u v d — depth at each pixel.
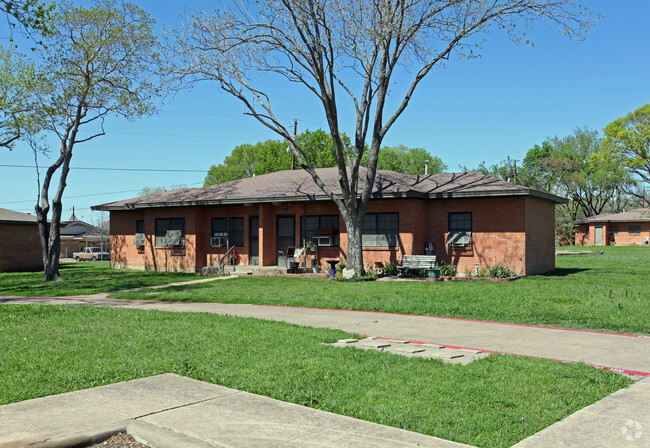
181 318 12.56
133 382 7.08
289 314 13.87
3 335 10.34
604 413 5.82
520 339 10.35
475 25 19.44
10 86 24.55
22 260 33.69
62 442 5.04
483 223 22.05
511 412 5.88
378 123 21.23
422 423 5.57
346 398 6.40
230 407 6.05
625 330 11.19
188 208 27.36
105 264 41.41
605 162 63.31
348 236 21.77
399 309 14.12
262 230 25.11
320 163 59.22
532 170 61.78
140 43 25.89
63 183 26.03
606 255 39.66
